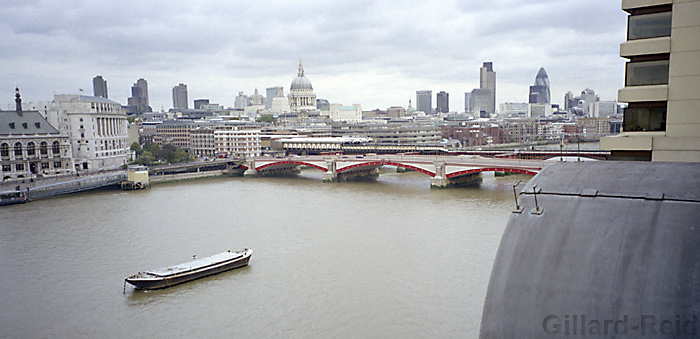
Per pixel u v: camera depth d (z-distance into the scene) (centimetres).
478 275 8525
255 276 8812
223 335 6775
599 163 2644
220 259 9206
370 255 9756
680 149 4278
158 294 8175
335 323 6950
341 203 15725
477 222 12369
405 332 6638
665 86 4338
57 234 12131
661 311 1836
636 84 4531
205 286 8450
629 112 4591
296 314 7269
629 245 2058
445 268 8888
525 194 2525
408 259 9425
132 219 13775
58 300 8081
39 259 10125
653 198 2208
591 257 2081
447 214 13450
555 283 2066
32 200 17362
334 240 10912
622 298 1919
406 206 14825
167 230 12350
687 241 1980
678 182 2278
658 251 1989
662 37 4341
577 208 2308
